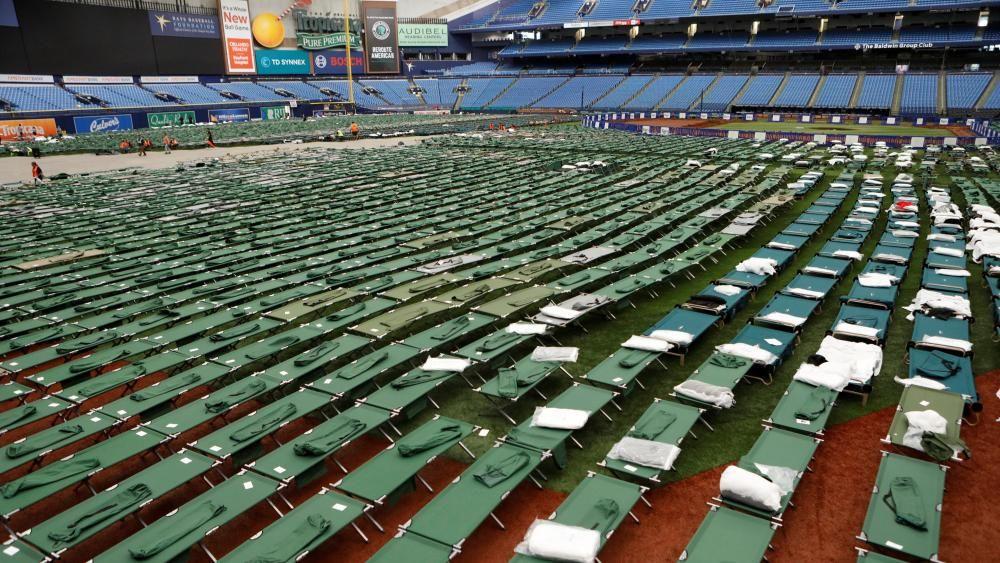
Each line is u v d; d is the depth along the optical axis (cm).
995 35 6906
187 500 905
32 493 826
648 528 827
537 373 1114
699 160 3828
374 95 9219
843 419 1059
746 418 1066
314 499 809
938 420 908
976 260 1753
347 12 8444
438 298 1502
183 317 1451
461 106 9181
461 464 972
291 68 8838
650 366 1256
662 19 8256
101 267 1875
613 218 2361
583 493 812
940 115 6425
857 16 7762
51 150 5069
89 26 6906
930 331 1255
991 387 1150
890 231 2033
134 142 5528
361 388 1113
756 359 1147
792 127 6219
